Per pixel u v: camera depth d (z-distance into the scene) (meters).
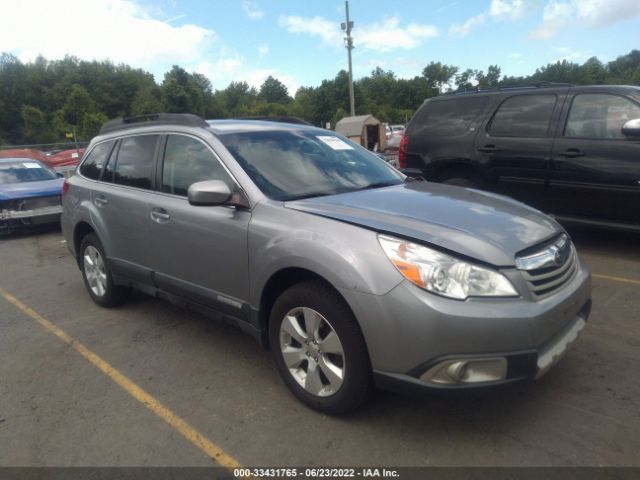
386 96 105.00
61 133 71.75
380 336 2.55
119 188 4.48
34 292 5.85
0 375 3.77
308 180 3.59
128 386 3.50
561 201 5.97
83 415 3.17
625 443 2.63
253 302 3.26
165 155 4.07
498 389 2.48
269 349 3.34
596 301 4.52
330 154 4.03
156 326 4.54
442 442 2.71
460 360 2.43
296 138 4.04
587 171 5.66
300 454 2.68
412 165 7.28
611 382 3.20
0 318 5.01
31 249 8.45
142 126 4.46
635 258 5.71
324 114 82.50
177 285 3.87
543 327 2.54
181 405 3.22
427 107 7.23
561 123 5.90
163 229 3.88
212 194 3.21
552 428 2.78
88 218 4.80
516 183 6.29
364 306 2.58
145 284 4.31
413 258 2.54
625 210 5.51
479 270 2.51
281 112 95.62
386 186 3.80
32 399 3.40
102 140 5.05
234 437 2.86
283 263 2.95
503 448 2.64
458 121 6.83
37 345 4.28
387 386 2.61
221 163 3.56
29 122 70.94
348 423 2.90
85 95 80.50
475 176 6.67
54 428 3.05
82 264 5.23
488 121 6.51
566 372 3.34
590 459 2.53
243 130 3.91
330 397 2.88
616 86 5.67
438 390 2.50
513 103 6.36
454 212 3.01
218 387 3.41
